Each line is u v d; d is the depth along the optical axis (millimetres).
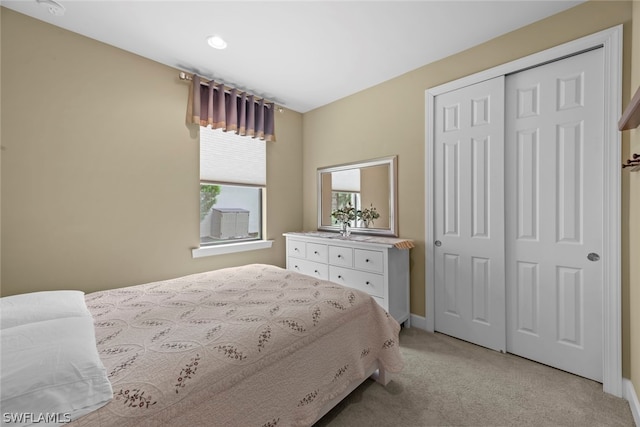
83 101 2072
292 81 2828
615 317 1630
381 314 1691
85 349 875
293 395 1192
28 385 703
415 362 1990
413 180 2609
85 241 2086
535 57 1926
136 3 1761
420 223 2564
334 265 2793
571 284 1830
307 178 3656
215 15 1878
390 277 2379
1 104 1775
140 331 1172
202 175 2754
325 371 1345
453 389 1688
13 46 1809
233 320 1276
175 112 2549
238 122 2963
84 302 1437
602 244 1698
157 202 2443
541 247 1950
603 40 1668
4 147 1786
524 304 2031
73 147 2031
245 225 3213
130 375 874
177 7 1801
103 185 2164
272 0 1745
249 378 1053
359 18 1915
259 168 3248
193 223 2674
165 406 833
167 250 2504
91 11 1828
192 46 2229
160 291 1729
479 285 2229
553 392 1653
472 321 2270
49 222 1942
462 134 2303
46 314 1199
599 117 1723
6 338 859
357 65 2527
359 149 3061
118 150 2232
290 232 3467
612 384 1637
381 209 2844
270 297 1599
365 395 1636
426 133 2496
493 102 2133
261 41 2168
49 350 820
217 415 950
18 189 1831
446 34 2092
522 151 2031
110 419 742
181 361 959
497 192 2117
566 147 1843
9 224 1804
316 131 3531
